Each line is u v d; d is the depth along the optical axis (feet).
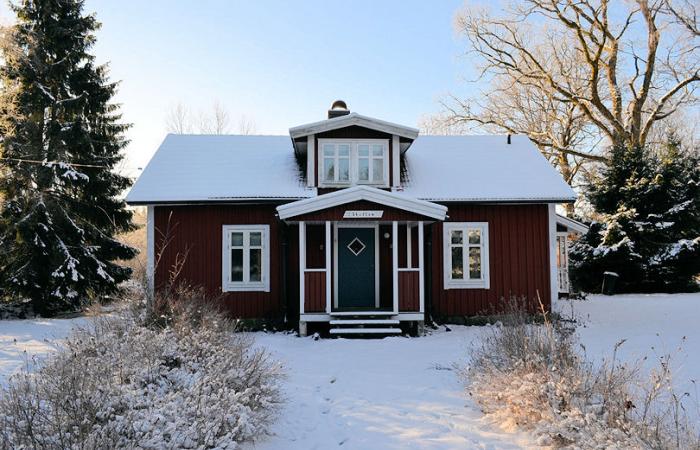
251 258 51.47
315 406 24.88
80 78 65.51
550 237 52.13
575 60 103.91
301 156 58.13
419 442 19.72
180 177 53.01
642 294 75.31
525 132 109.29
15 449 13.96
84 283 60.80
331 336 45.78
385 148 52.85
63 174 60.08
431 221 46.55
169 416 17.20
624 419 17.48
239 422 17.83
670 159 79.66
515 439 19.65
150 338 24.23
